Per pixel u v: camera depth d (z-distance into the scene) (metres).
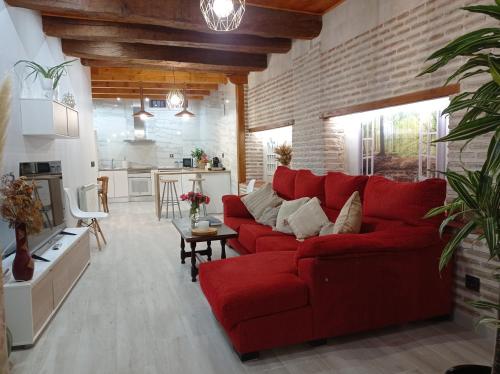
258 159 7.15
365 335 2.51
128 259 4.41
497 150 1.27
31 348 2.41
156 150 10.53
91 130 6.91
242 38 4.92
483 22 2.44
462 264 2.59
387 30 3.37
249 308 2.17
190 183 8.46
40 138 3.94
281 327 2.24
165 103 10.44
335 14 4.14
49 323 2.75
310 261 2.27
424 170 3.34
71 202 4.64
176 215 7.59
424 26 2.96
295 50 5.07
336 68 4.16
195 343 2.45
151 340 2.49
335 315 2.34
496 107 1.40
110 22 4.43
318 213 3.45
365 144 4.13
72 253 3.44
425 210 2.58
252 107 6.80
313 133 4.68
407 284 2.49
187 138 10.71
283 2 4.06
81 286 3.51
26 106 3.47
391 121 3.71
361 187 3.29
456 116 2.65
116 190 9.72
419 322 2.68
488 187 1.40
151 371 2.14
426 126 3.29
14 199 2.39
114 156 10.26
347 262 2.33
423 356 2.24
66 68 5.14
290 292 2.24
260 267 2.62
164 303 3.10
